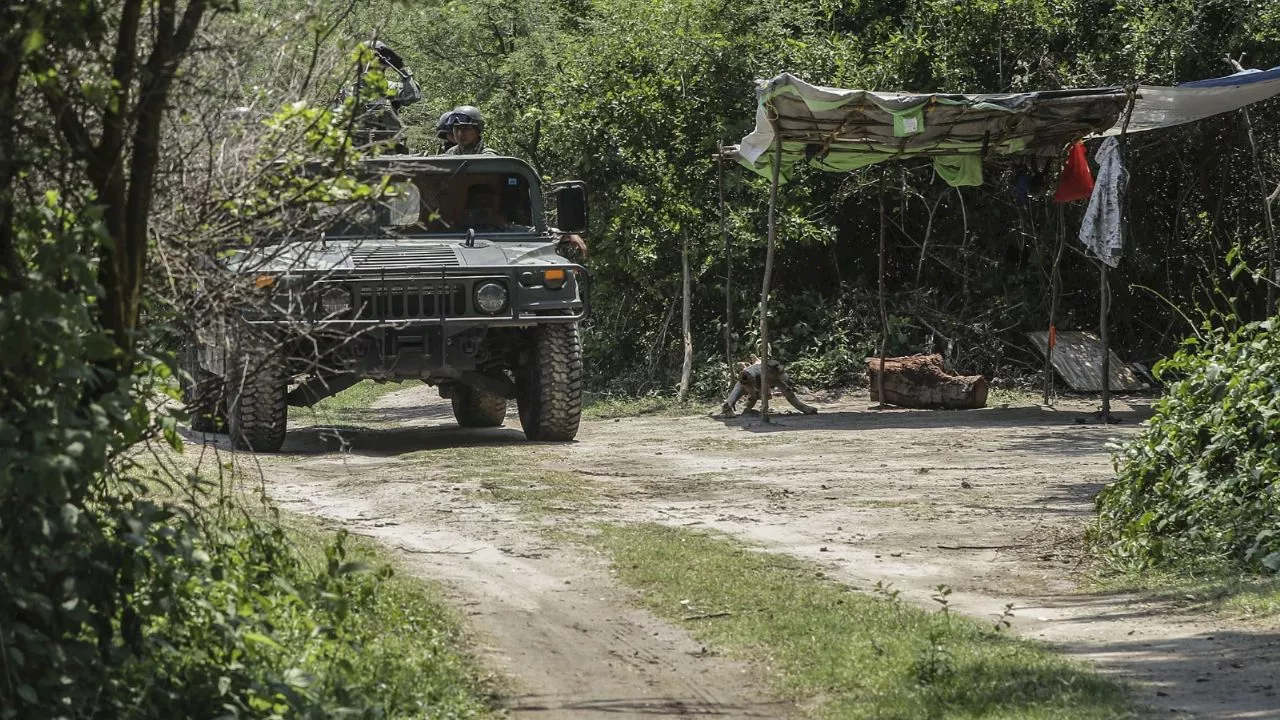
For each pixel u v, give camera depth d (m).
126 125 10.21
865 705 12.62
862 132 37.75
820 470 27.94
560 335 31.56
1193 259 48.22
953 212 48.81
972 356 47.31
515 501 23.08
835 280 49.56
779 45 47.75
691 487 25.34
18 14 9.35
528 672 13.97
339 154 11.88
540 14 53.44
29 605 9.47
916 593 17.50
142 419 10.73
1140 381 45.94
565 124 46.91
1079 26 46.75
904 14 49.16
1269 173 46.50
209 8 10.64
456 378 31.17
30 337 9.23
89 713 10.15
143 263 10.68
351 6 11.73
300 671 11.45
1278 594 16.72
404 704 12.16
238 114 11.73
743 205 46.03
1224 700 12.53
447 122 32.66
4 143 9.76
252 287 11.95
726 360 45.69
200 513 12.58
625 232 45.97
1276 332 22.00
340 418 40.88
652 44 47.28
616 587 17.42
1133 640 15.12
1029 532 21.56
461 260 29.80
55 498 9.44
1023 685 12.91
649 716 12.69
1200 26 44.50
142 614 10.84
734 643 14.90
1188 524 20.14
